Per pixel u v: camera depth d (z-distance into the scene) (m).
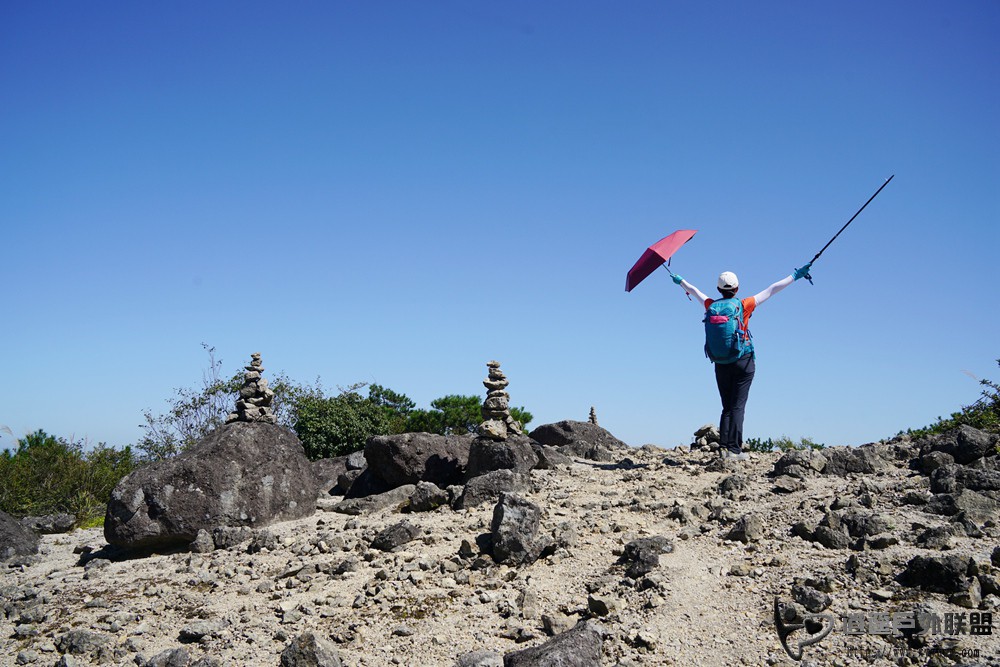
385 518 12.12
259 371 13.52
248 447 12.47
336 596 9.20
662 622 7.86
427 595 8.94
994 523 9.21
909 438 13.32
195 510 11.74
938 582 7.75
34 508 18.83
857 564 8.32
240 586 9.85
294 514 12.73
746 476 11.84
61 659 8.20
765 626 7.58
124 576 10.73
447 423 26.30
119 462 22.11
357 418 20.78
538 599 8.64
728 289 13.36
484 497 12.11
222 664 7.88
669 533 10.05
